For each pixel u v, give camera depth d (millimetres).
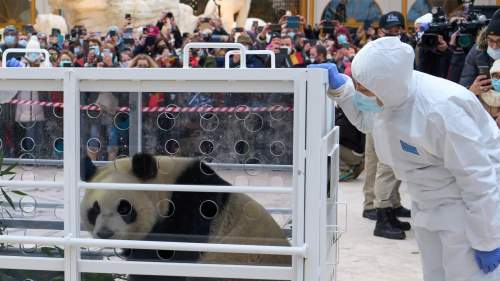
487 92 4734
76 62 10484
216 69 2613
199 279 2783
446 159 2854
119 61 10281
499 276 2951
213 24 13344
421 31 7852
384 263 5145
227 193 2777
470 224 2877
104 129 2740
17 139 2809
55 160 2803
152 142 2758
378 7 19859
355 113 3217
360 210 6840
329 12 20172
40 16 15352
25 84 2715
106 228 2775
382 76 2768
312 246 2625
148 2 15133
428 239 3137
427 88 2877
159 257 2807
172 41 11688
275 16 20531
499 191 2934
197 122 2734
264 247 2633
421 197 3053
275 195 2734
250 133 2713
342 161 8383
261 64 8336
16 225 2875
